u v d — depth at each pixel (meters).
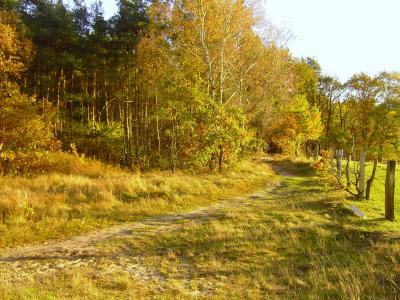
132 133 43.66
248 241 9.77
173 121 32.31
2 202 13.25
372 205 14.28
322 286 6.86
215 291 7.03
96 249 9.77
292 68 41.66
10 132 24.72
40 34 37.19
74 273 7.91
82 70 41.84
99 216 13.34
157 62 31.16
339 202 13.80
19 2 37.88
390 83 50.06
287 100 38.41
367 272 7.12
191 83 27.33
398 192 20.86
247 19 28.91
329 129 61.47
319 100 66.75
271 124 42.81
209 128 25.22
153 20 30.14
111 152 40.44
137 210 14.21
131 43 36.59
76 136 41.88
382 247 8.41
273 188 21.05
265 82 35.19
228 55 29.14
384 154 44.53
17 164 24.42
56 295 6.67
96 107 47.31
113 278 7.74
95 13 41.47
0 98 26.00
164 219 13.24
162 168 33.06
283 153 50.06
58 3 40.88
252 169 27.56
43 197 14.81
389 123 47.41
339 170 20.41
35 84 42.09
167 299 6.67
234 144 25.36
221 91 27.72
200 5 27.31
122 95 40.78
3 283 7.36
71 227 11.92
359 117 51.03
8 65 28.77
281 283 7.25
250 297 6.64
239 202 16.44
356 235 9.70
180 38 29.19
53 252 9.59
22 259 9.06
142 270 8.29
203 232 10.97
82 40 39.94
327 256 8.19
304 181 24.05
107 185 17.59
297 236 9.77
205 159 25.00
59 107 42.06
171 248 9.74
